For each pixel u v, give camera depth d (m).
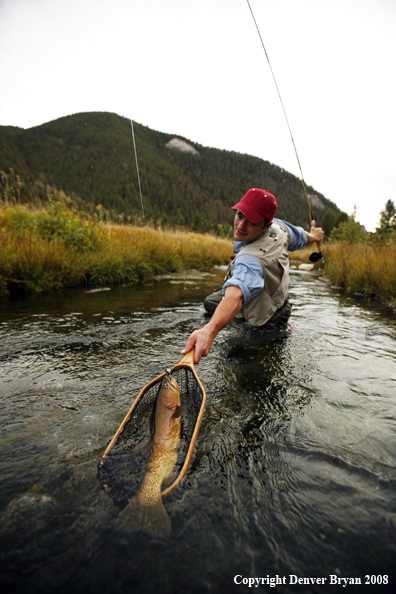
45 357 2.35
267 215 2.39
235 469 1.22
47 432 1.43
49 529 0.95
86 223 7.69
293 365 2.26
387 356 2.46
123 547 0.90
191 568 0.86
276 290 2.65
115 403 1.70
